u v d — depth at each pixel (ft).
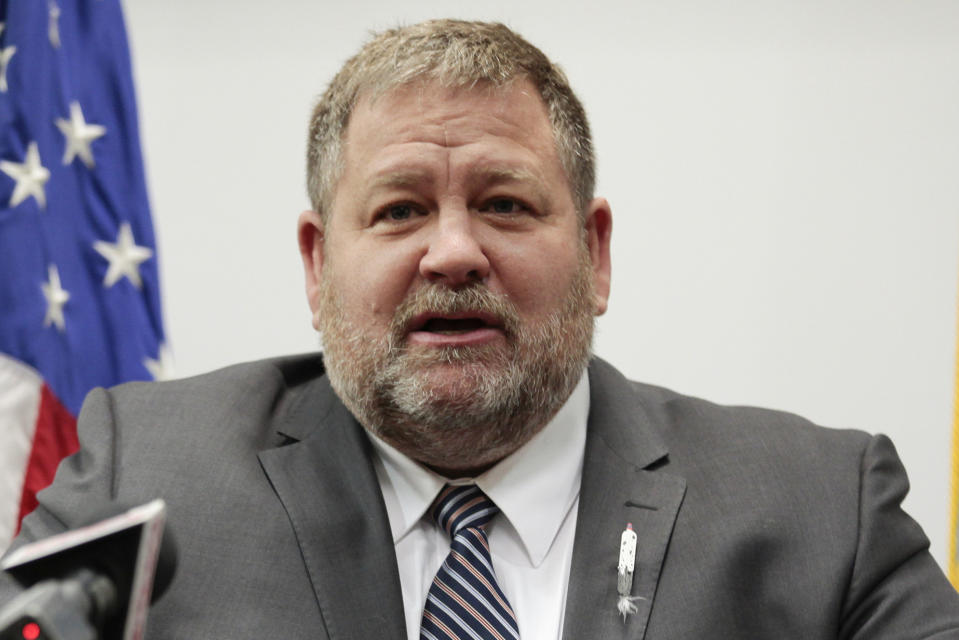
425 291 17.29
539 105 18.69
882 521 17.57
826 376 32.42
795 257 33.01
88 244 27.22
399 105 18.04
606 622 16.31
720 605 16.40
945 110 32.60
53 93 26.86
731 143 33.73
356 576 16.88
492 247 17.47
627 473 18.38
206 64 35.76
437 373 17.12
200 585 16.30
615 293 33.76
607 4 34.71
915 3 33.06
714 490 17.98
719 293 33.30
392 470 18.86
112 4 28.60
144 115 35.63
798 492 17.92
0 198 25.64
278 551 16.83
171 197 35.45
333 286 18.58
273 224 35.35
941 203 32.37
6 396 24.70
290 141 35.55
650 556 16.88
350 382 18.04
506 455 18.54
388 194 17.71
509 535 18.15
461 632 16.58
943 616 16.75
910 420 31.81
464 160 17.56
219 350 34.99
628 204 33.96
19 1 26.78
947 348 31.81
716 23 34.19
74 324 26.27
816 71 33.47
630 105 34.32
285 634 15.87
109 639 8.30
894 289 32.35
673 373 33.27
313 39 35.63
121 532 8.34
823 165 33.14
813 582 16.80
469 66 18.04
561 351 17.94
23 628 7.70
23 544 17.07
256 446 18.79
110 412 19.34
